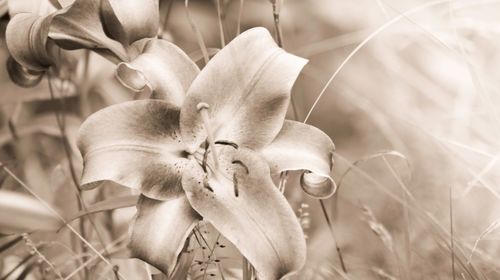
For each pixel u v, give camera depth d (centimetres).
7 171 145
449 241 148
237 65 118
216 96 118
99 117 116
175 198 118
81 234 143
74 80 149
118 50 123
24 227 136
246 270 126
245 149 118
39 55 123
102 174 115
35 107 162
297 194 163
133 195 127
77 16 122
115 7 122
